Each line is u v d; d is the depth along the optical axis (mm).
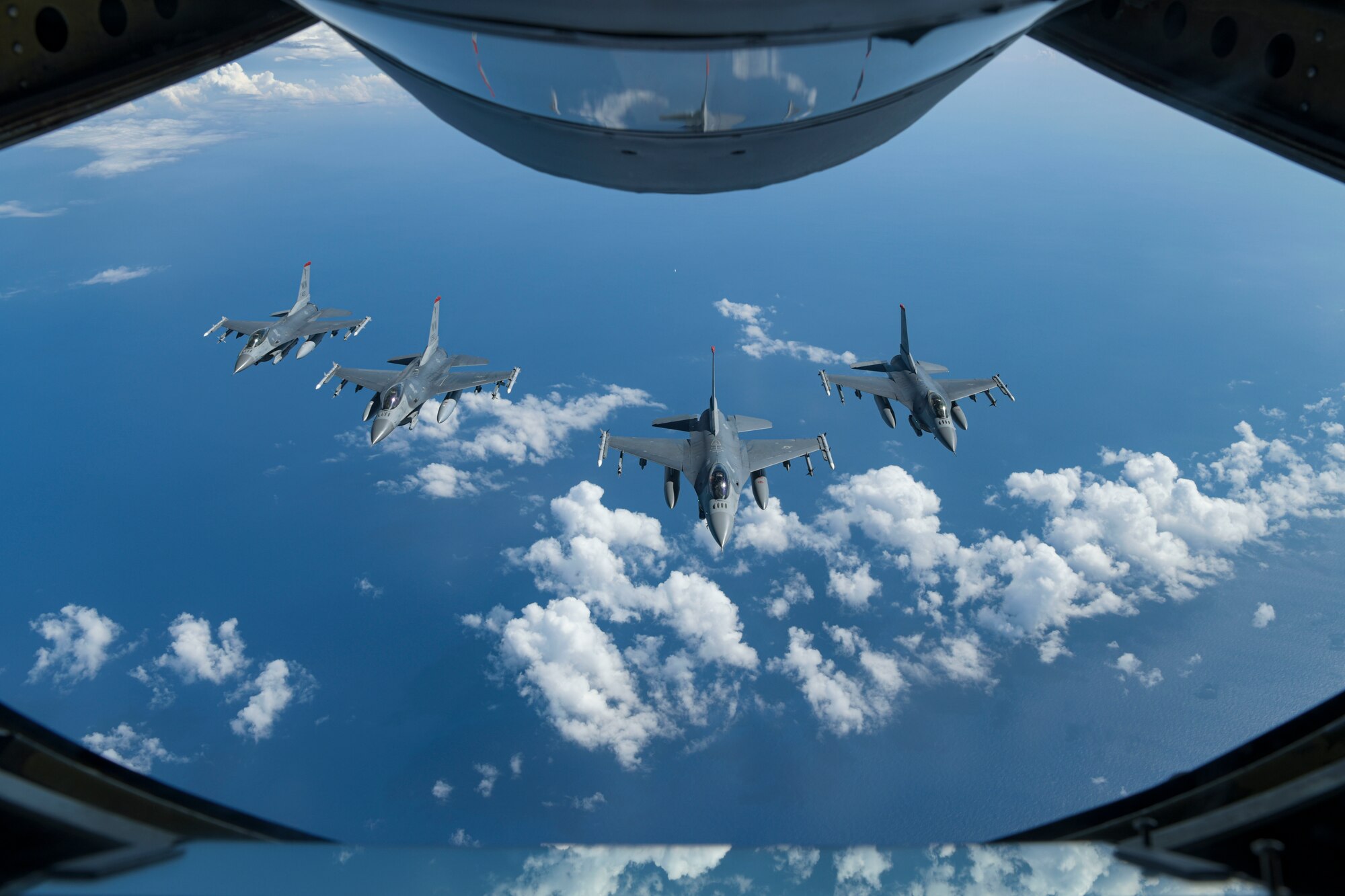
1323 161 8570
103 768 4680
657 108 7375
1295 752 4699
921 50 7145
